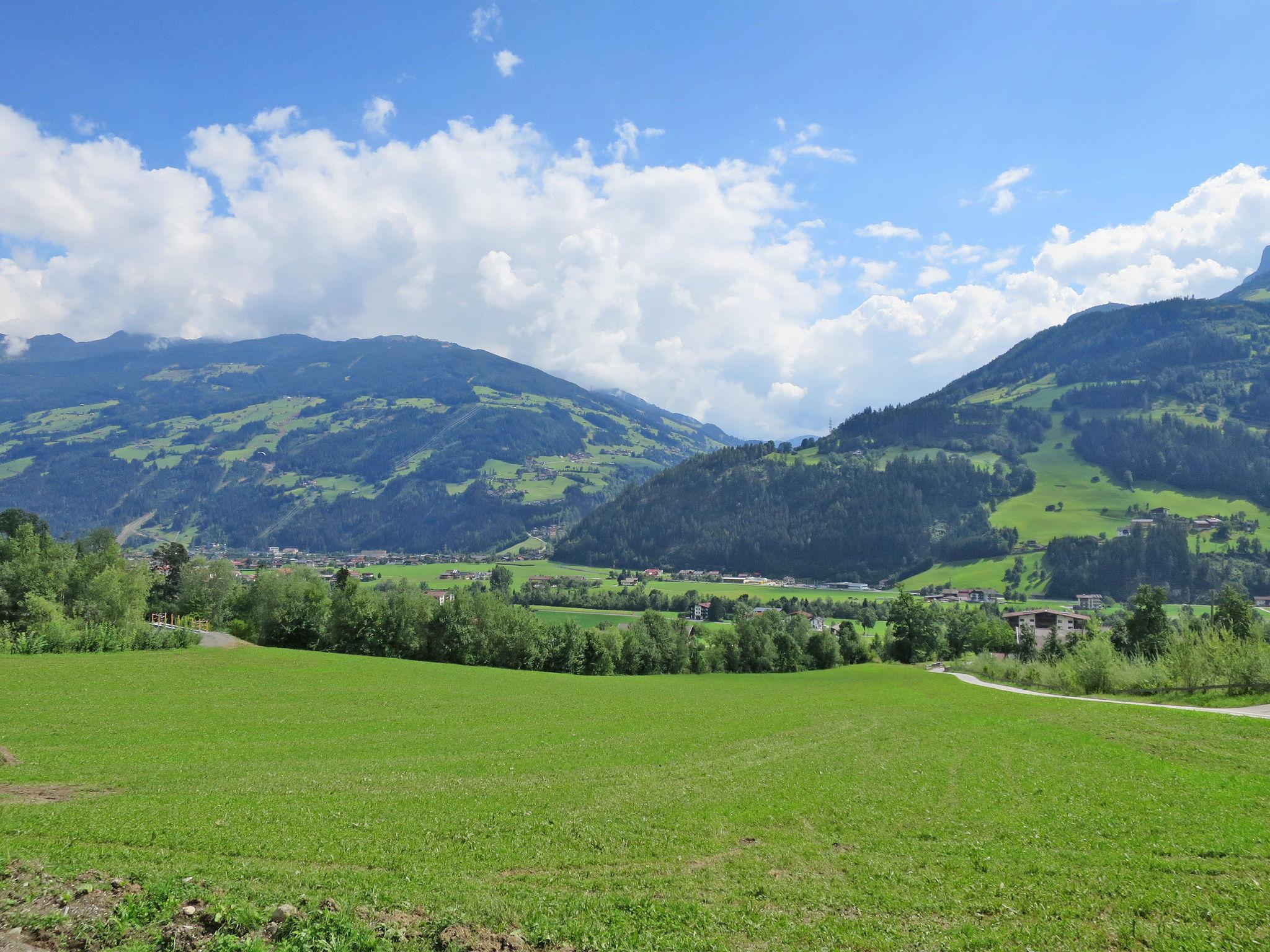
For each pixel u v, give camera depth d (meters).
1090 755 32.06
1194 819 20.16
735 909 13.99
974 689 81.31
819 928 13.06
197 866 15.58
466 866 16.59
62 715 41.38
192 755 31.69
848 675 111.06
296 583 116.00
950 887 15.32
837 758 32.66
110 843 17.30
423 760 31.98
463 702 56.09
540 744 37.12
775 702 62.31
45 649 72.50
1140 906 13.81
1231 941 12.16
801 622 158.00
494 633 109.06
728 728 44.06
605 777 28.09
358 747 35.16
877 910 14.07
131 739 34.97
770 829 20.28
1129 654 93.25
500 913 13.34
